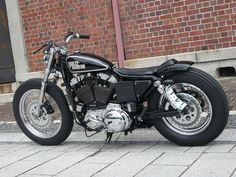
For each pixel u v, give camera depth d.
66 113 4.57
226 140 4.23
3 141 5.14
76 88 4.44
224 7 6.36
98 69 4.28
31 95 4.77
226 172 3.41
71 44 7.29
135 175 3.54
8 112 6.56
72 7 7.21
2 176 3.85
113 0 6.87
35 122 4.76
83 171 3.77
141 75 4.14
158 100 4.16
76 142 4.78
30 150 4.64
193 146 4.15
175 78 4.07
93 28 7.13
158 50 6.80
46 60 4.60
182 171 3.52
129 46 6.95
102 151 4.32
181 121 4.13
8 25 7.72
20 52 7.65
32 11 7.49
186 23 6.59
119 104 4.21
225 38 6.42
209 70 6.56
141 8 6.80
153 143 4.45
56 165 4.01
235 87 5.99
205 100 4.04
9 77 7.81
